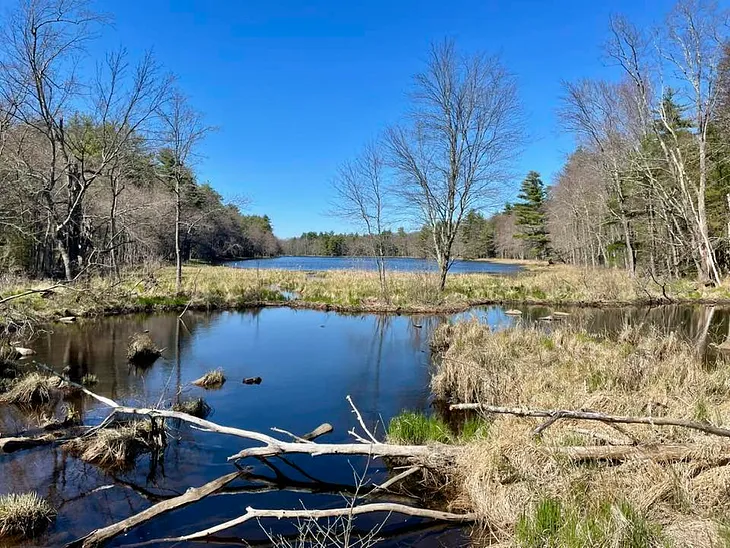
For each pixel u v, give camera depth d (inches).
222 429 222.8
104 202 992.2
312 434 253.8
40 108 677.9
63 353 433.7
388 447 208.1
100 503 184.7
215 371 366.3
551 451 179.6
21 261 824.9
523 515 151.6
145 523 171.2
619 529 132.3
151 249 1041.5
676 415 208.8
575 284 930.1
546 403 223.8
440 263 860.0
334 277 1043.3
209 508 183.0
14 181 700.7
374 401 319.0
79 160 735.7
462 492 191.6
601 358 310.2
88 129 829.2
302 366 415.5
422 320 679.7
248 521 175.0
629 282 906.7
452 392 317.4
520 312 721.0
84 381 345.7
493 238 3061.0
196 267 1397.6
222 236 2042.3
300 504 186.9
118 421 258.1
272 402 314.5
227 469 216.7
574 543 133.3
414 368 411.8
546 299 855.7
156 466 217.5
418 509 169.9
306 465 222.1
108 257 906.7
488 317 685.3
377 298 805.9
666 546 129.3
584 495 158.7
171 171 838.5
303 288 927.7
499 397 263.3
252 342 517.3
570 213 1615.4
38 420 266.7
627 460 174.6
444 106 804.6
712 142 1009.5
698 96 880.3
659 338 398.0
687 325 610.9
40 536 161.3
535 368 302.0
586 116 1010.1
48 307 597.9
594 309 776.3
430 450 206.2
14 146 748.0
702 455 169.3
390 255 1551.4
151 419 235.1
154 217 999.0
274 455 230.8
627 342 394.3
